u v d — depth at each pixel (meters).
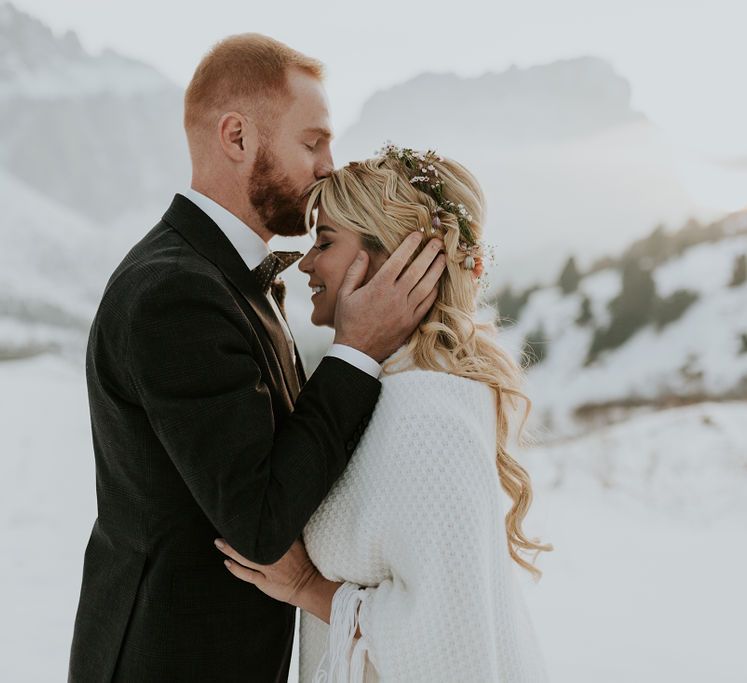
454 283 1.63
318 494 1.40
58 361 14.45
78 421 9.43
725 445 7.22
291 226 1.76
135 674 1.52
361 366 1.50
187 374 1.38
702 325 10.45
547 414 10.10
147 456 1.50
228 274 1.58
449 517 1.39
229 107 1.64
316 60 1.73
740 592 4.50
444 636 1.35
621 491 6.65
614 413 9.88
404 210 1.59
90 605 1.63
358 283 1.59
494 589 1.46
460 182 1.70
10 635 3.78
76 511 6.13
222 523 1.35
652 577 4.78
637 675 3.42
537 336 11.50
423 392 1.49
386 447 1.45
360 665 1.43
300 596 1.53
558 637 3.86
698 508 6.18
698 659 3.58
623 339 10.82
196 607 1.51
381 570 1.47
